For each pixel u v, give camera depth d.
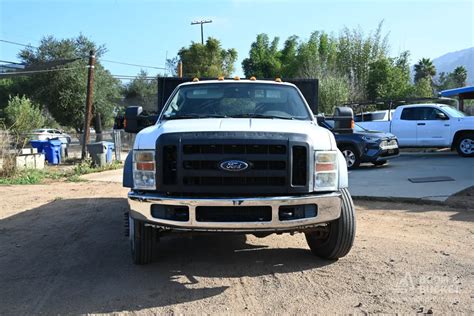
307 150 4.42
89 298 4.29
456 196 8.65
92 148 17.56
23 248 6.06
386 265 5.02
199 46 40.78
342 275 4.75
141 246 4.93
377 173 12.44
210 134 4.40
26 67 27.23
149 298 4.26
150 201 4.39
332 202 4.46
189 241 6.19
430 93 35.25
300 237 6.30
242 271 4.94
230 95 5.79
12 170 14.41
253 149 4.34
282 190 4.36
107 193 10.87
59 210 8.73
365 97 34.84
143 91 45.25
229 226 4.29
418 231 6.45
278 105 5.69
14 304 4.19
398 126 16.81
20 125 20.95
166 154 4.43
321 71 34.66
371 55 38.66
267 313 3.90
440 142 16.17
